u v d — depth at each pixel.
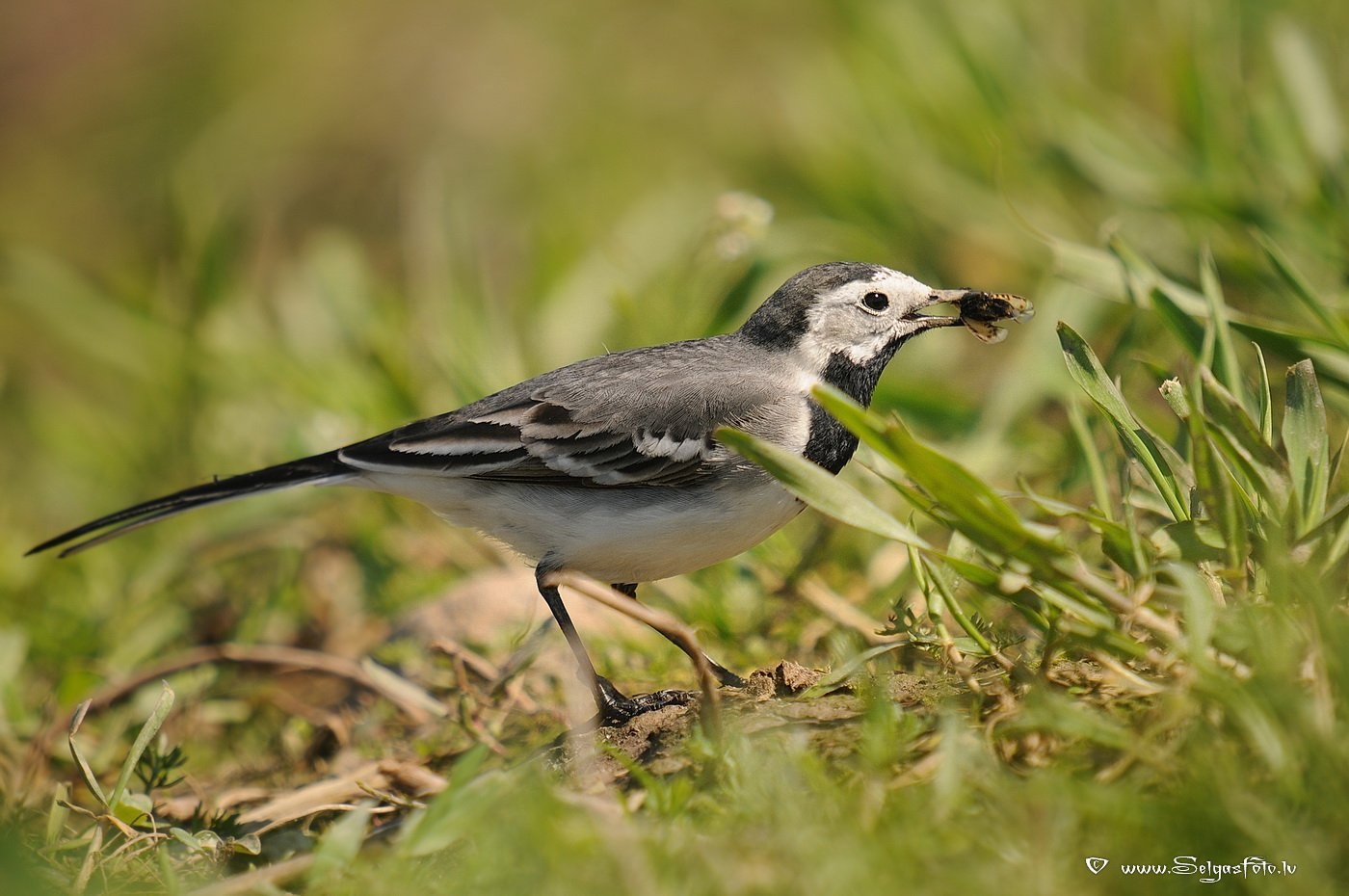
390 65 23.31
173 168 22.61
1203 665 6.61
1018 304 10.38
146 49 24.25
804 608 10.48
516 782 7.28
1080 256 11.60
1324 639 6.60
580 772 8.12
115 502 15.54
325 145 22.78
